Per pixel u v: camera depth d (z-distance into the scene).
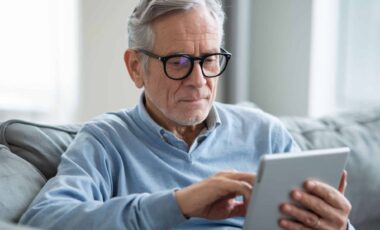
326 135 1.84
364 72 2.73
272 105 2.94
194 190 1.06
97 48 2.60
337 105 2.82
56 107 2.65
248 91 3.01
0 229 0.88
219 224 1.36
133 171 1.33
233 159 1.45
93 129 1.36
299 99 2.81
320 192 1.05
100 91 2.63
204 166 1.40
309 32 2.73
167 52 1.27
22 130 1.44
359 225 1.81
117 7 2.53
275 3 2.85
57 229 1.11
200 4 1.28
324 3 2.73
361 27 2.72
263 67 2.95
